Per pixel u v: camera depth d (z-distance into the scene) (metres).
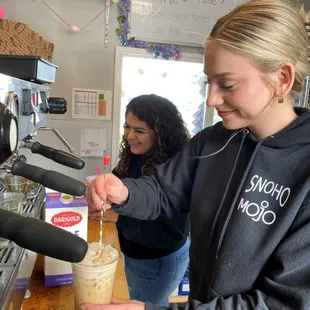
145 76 2.19
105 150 2.18
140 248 1.35
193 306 0.59
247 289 0.66
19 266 0.63
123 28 2.04
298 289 0.54
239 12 0.63
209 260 0.77
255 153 0.71
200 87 2.29
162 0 2.03
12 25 1.43
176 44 2.12
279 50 0.60
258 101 0.63
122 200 0.84
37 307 0.73
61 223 0.82
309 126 0.66
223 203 0.76
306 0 2.08
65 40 2.00
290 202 0.63
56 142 2.10
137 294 1.40
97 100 2.10
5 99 0.51
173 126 1.39
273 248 0.63
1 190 1.06
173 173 0.94
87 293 0.65
